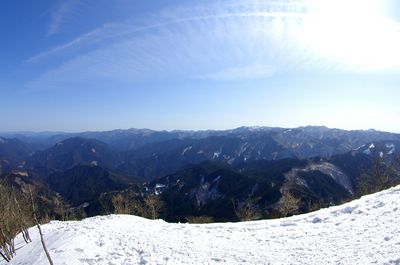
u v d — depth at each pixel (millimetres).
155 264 9102
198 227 14141
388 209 12055
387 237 9156
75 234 11484
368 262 7691
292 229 12617
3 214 10867
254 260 9289
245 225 14070
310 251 9617
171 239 11703
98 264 9172
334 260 8484
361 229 10773
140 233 12453
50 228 13625
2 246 10492
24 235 12617
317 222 13172
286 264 8789
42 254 9914
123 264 9242
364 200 14844
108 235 11750
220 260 9445
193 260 9445
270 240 11398
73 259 9375
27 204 11734
